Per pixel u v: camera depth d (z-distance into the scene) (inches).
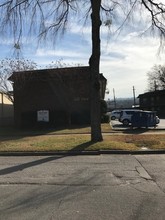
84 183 389.1
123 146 685.9
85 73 1582.2
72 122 1619.1
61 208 296.7
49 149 682.8
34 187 374.6
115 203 308.0
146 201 312.7
